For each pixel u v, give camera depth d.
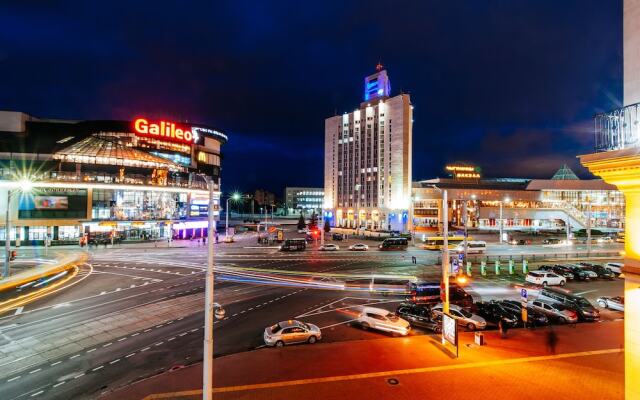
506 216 112.56
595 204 115.31
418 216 111.75
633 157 6.98
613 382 16.09
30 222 68.00
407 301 30.03
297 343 21.00
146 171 83.94
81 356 19.38
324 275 42.81
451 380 16.30
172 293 33.16
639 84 7.47
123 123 92.25
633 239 7.44
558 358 18.69
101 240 71.94
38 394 15.55
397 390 15.44
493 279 40.22
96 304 29.36
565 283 37.88
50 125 84.88
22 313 26.88
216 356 19.41
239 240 87.62
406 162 103.25
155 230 81.19
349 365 17.89
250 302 30.41
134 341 21.48
